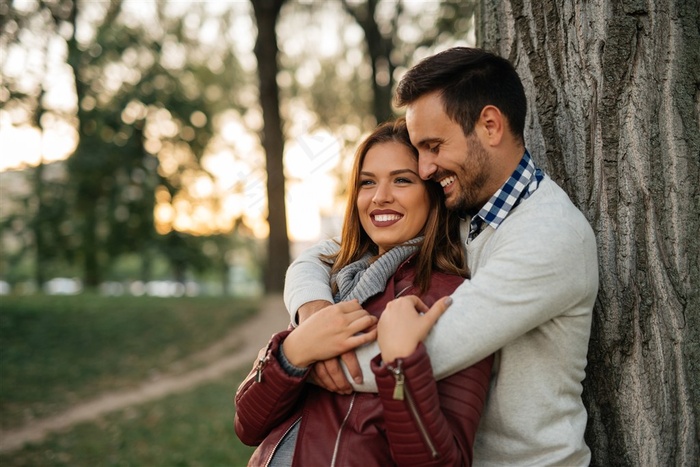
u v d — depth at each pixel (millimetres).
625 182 1939
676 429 1881
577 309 1692
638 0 1934
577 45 2029
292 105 18938
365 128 18250
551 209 1697
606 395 1952
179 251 21125
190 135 18234
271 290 15633
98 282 21219
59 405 8836
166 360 11211
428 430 1487
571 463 1720
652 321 1899
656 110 1925
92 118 15547
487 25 2320
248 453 6668
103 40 15320
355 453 1600
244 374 10461
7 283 24984
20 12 11906
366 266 1967
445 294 1749
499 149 1747
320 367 1691
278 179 15492
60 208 18031
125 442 7129
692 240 1904
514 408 1712
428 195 1910
